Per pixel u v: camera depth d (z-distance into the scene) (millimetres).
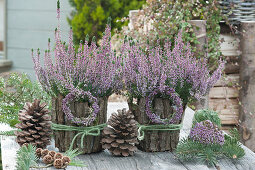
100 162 1813
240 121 3475
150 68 1931
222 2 3461
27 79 2461
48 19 5438
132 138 1878
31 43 5629
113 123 1849
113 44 4418
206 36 3223
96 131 1919
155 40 3121
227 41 3570
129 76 1919
